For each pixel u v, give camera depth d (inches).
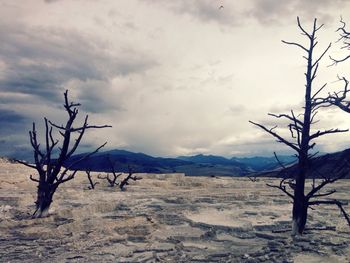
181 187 1498.5
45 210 681.0
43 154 706.8
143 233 545.6
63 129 709.9
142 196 1084.5
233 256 410.3
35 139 701.3
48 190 687.7
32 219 651.5
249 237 524.7
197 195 1116.5
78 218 667.4
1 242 492.1
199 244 485.1
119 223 603.8
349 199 962.1
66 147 708.0
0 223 605.3
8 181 1318.9
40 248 457.1
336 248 426.9
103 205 814.5
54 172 694.5
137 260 394.3
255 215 725.9
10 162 1876.2
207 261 391.9
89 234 535.2
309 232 535.8
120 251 438.3
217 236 535.8
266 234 527.5
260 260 387.9
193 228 592.4
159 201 966.4
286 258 390.9
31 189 1231.5
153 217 686.5
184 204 895.7
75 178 1689.2
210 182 1675.7
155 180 1742.1
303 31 533.3
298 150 526.6
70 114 719.7
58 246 468.8
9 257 411.5
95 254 423.8
